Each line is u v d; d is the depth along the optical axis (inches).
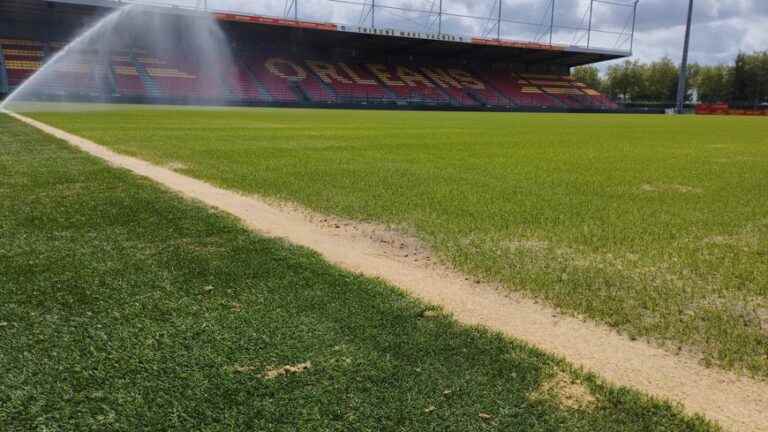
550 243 177.6
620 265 155.7
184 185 266.1
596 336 110.4
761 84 3289.9
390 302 120.9
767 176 345.1
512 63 2802.7
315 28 1931.6
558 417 80.0
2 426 75.8
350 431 75.1
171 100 1760.6
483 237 184.1
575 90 2790.4
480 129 869.8
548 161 414.3
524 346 102.2
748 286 139.6
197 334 102.7
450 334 105.7
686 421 81.0
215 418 77.5
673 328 114.5
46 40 1801.2
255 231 180.2
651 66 3752.5
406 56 2561.5
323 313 113.7
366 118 1209.4
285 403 81.0
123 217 192.9
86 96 1619.1
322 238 179.6
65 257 147.3
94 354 95.0
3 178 268.8
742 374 96.4
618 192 278.5
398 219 207.6
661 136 791.1
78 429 75.4
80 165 315.9
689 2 2600.9
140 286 127.1
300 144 507.2
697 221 213.5
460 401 82.8
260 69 2166.6
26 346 97.6
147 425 76.1
